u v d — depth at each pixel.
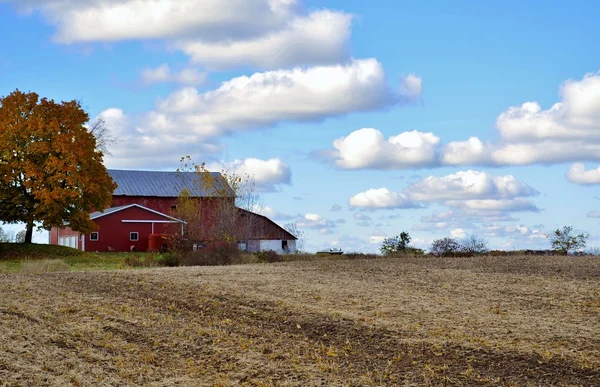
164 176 73.25
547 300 18.72
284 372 13.23
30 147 49.53
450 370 13.13
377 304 18.59
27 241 53.03
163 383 12.63
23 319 16.97
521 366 13.16
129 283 22.44
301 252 47.19
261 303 19.00
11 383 12.06
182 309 18.55
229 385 12.53
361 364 13.67
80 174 50.78
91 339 15.45
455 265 26.77
